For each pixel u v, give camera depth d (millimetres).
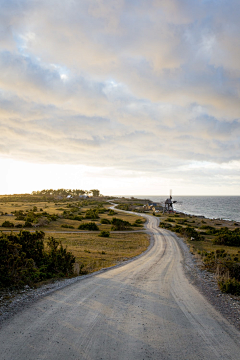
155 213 118688
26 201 175750
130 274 14227
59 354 4902
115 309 7676
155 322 6672
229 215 127500
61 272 13617
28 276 11430
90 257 23062
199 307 8023
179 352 5074
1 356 4777
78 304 8086
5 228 48812
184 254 26359
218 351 5152
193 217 102750
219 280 11805
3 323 6363
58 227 56406
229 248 35125
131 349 5152
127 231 56438
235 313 7465
